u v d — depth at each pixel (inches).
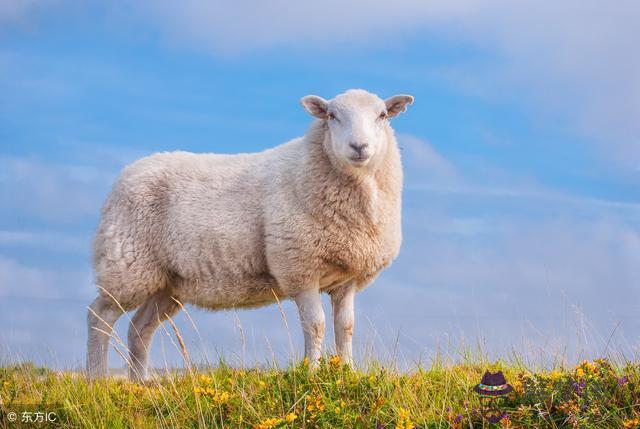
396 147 307.9
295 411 209.0
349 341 308.8
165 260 318.7
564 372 226.5
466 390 227.3
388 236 296.8
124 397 248.5
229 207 304.8
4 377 282.7
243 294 310.5
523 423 191.8
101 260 322.7
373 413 206.2
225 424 215.2
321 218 286.5
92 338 325.1
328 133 290.8
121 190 325.1
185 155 335.3
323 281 302.8
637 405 195.3
